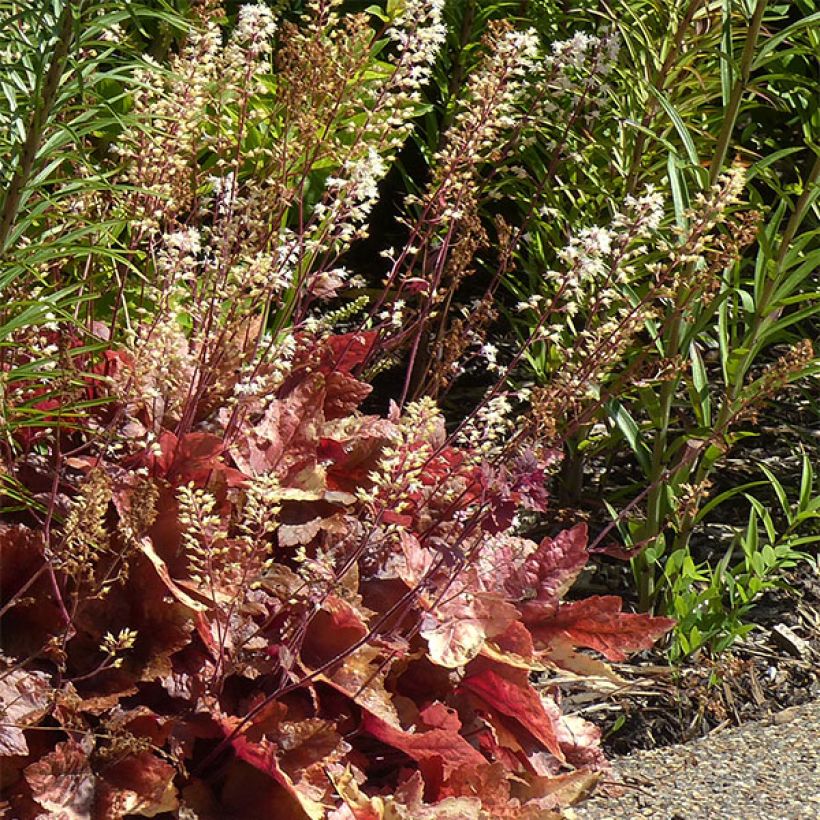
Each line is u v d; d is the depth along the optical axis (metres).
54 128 1.90
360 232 2.44
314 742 2.17
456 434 2.47
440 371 2.73
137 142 2.26
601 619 2.61
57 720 2.11
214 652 2.17
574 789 2.55
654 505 3.35
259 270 2.18
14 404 2.18
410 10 2.45
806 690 3.34
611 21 3.55
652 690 3.24
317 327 2.55
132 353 2.13
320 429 2.45
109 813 2.00
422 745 2.32
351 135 3.07
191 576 2.15
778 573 3.73
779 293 3.34
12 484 2.12
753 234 2.61
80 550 2.05
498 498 2.24
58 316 2.16
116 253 1.97
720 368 4.76
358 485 2.51
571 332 3.61
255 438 2.39
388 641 2.28
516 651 2.46
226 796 2.16
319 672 2.15
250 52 2.38
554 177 3.85
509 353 4.75
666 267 2.47
